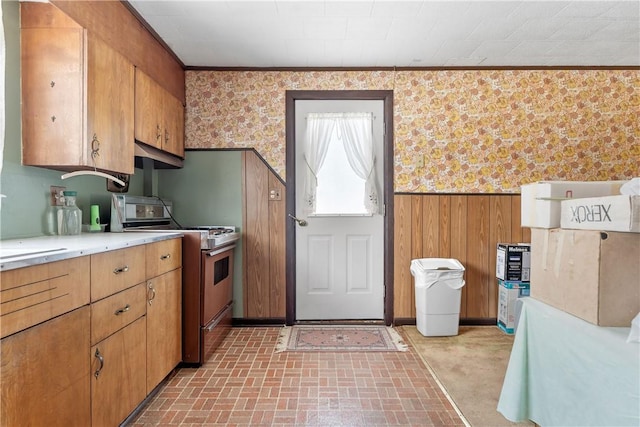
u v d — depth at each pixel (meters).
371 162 3.25
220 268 2.78
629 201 1.17
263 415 1.84
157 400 1.97
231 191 3.20
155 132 2.53
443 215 3.21
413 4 2.23
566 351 1.37
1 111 1.48
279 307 3.21
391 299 3.20
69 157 1.73
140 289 1.81
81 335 1.35
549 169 3.20
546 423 1.50
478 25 2.48
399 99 3.19
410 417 1.82
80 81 1.73
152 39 2.54
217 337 2.69
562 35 2.63
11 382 1.05
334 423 1.77
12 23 1.69
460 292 2.92
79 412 1.34
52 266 1.20
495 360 2.49
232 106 3.18
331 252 3.27
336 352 2.62
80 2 1.78
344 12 2.31
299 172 3.25
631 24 2.47
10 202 1.72
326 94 3.18
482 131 3.20
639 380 1.04
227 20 2.40
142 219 2.68
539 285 1.63
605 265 1.26
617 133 3.21
